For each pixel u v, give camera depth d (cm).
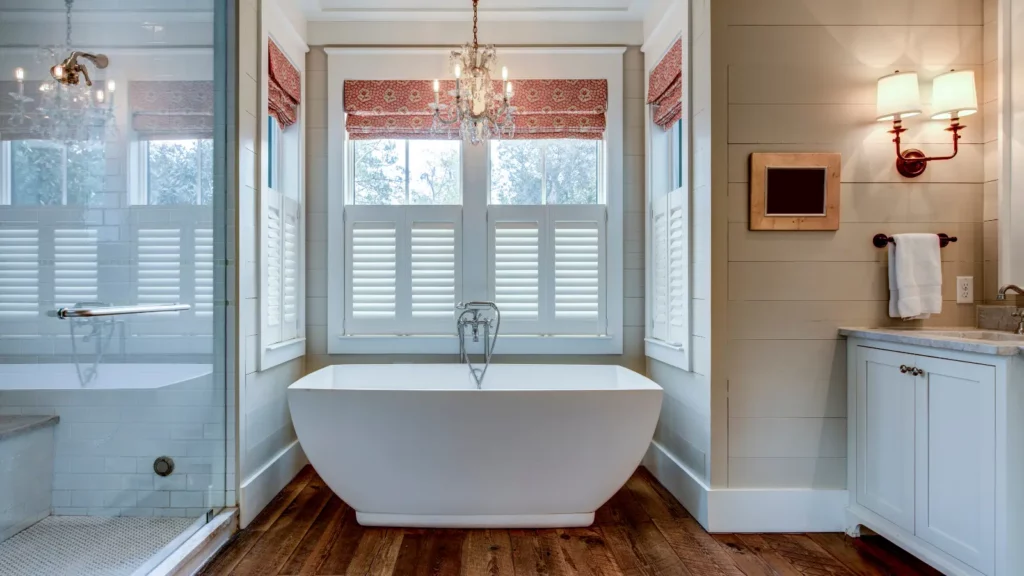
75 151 197
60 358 194
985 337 198
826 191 217
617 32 298
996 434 151
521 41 296
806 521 216
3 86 189
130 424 203
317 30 295
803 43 219
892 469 191
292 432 276
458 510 213
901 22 219
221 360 216
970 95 204
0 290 188
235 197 219
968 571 160
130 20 206
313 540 205
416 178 304
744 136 218
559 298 297
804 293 218
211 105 217
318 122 296
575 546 202
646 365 297
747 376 217
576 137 300
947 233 218
